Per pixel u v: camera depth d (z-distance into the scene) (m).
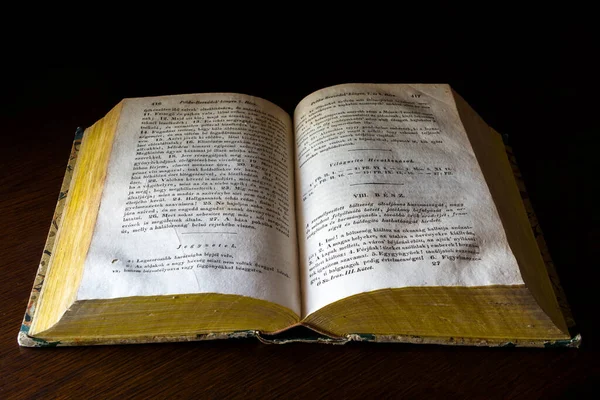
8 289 0.36
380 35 0.54
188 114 0.41
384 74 0.51
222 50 0.53
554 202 0.41
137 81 0.50
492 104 0.48
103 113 0.47
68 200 0.40
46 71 0.51
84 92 0.49
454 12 0.56
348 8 0.56
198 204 0.36
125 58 0.52
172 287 0.32
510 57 0.52
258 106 0.42
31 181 0.42
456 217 0.35
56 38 0.53
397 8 0.56
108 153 0.39
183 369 0.33
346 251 0.34
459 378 0.33
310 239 0.35
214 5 0.56
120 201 0.36
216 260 0.33
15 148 0.44
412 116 0.41
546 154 0.44
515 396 0.32
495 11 0.56
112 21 0.55
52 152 0.44
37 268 0.37
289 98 0.49
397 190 0.36
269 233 0.35
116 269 0.33
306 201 0.37
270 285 0.33
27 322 0.34
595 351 0.33
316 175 0.38
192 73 0.51
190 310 0.33
